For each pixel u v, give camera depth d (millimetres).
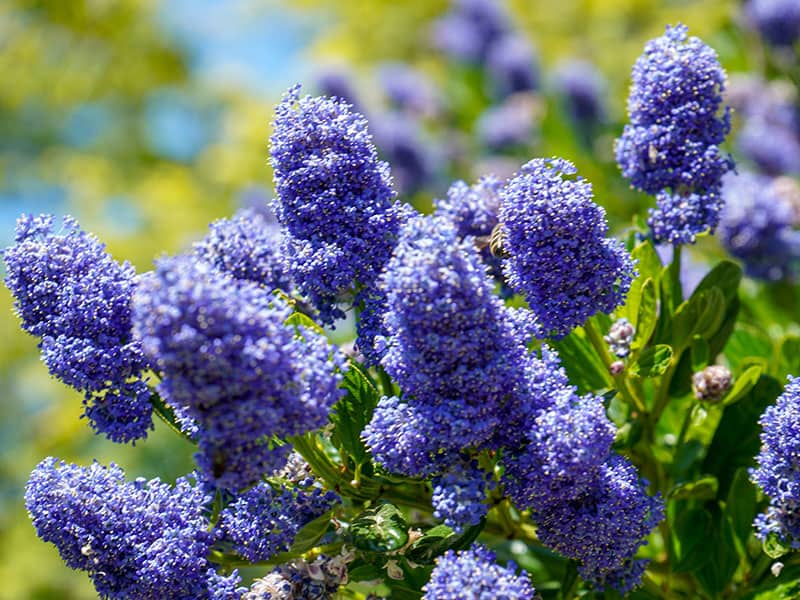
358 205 553
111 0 2127
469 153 1234
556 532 539
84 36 2162
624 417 635
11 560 1731
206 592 542
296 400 501
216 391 489
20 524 1760
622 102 1107
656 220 602
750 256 754
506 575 509
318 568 553
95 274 548
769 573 605
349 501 589
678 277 631
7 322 1913
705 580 623
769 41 914
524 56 1221
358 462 564
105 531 538
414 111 1278
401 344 519
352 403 562
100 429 552
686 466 633
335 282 555
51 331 550
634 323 626
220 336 488
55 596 1726
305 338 513
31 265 550
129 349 546
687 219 598
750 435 633
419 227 515
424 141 1146
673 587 638
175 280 488
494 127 1138
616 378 606
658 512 543
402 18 1793
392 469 530
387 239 555
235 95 2113
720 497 633
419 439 521
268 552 556
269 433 500
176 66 2172
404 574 575
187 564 539
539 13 1604
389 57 1789
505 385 521
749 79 975
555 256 545
